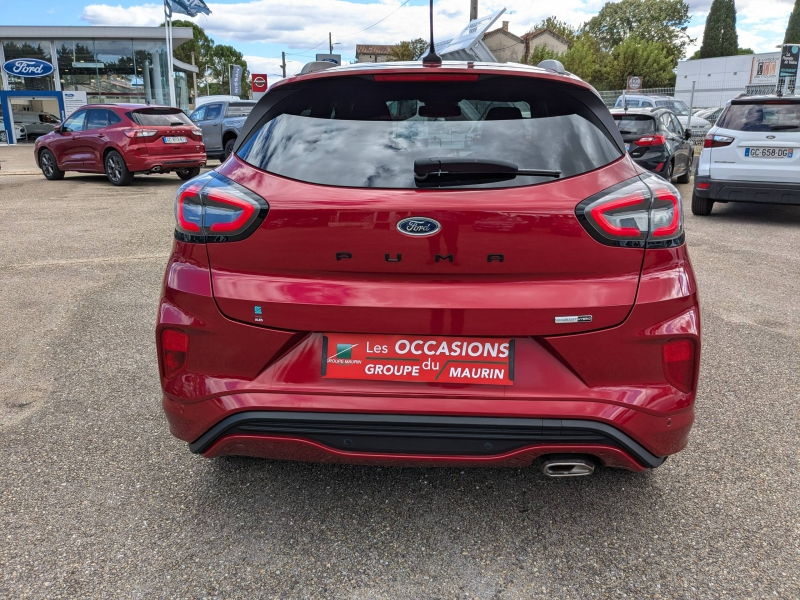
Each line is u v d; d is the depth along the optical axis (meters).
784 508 2.47
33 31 31.25
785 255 6.93
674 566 2.14
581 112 2.26
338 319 2.01
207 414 2.10
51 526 2.35
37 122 31.77
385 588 2.04
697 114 25.88
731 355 4.07
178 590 2.03
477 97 2.26
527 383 2.02
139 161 13.12
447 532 2.32
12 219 8.97
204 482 2.64
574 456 2.09
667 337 2.03
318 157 2.14
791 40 59.56
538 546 2.24
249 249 2.06
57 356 4.00
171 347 2.16
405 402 2.02
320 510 2.45
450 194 2.00
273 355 2.07
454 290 1.99
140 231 8.15
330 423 2.03
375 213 1.97
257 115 2.38
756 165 8.47
